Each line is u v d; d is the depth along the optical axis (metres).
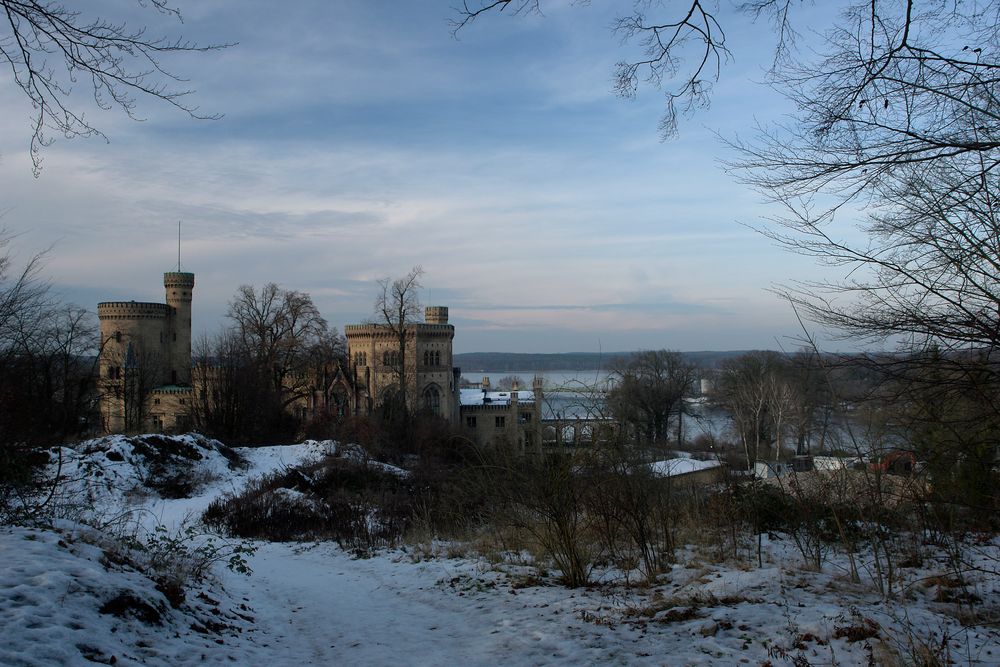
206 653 7.20
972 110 6.93
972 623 8.06
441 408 88.25
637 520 11.99
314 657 8.14
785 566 11.72
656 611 8.91
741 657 6.88
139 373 67.81
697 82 8.16
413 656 7.88
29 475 12.31
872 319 7.76
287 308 72.38
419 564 15.34
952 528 10.05
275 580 14.52
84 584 7.46
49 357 25.48
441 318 98.62
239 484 34.22
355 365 89.44
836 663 6.54
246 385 57.59
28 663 5.38
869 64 7.08
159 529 14.51
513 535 15.72
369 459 39.78
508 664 7.23
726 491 15.34
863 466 11.26
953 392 7.65
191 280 97.00
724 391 44.16
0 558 7.81
